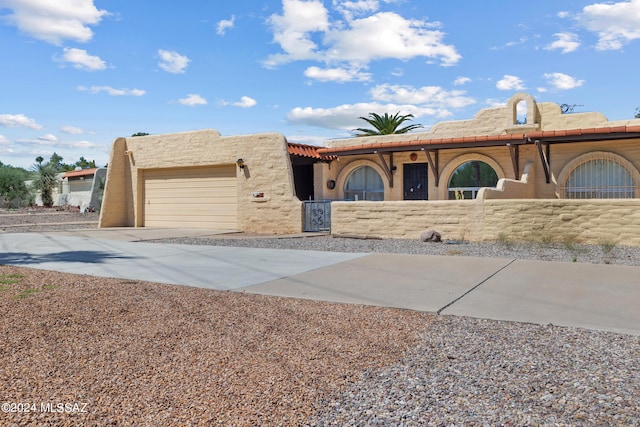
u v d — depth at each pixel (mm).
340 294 7352
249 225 19016
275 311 6273
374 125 34781
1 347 4719
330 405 3543
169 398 3645
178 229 20297
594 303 6551
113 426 3219
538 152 18031
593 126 17719
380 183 22484
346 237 15578
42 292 7094
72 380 3969
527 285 7797
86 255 11906
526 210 13219
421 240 14000
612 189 17094
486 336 5191
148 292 7320
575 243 12516
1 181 36344
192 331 5340
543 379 3971
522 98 18609
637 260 10125
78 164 71938
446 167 20125
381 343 4969
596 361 4375
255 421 3297
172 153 21078
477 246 12727
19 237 16719
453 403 3549
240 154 19188
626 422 3213
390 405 3531
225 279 8617
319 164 23625
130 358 4484
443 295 7211
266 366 4305
